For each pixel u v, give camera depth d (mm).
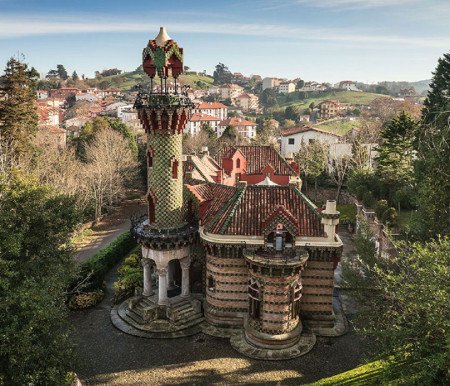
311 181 102812
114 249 58219
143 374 34469
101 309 45344
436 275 26828
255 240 39062
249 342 38594
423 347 25312
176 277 47844
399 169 72875
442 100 75000
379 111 181750
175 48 38656
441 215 43969
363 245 40438
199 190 46031
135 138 118625
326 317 40875
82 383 33250
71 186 68812
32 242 33125
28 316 26750
